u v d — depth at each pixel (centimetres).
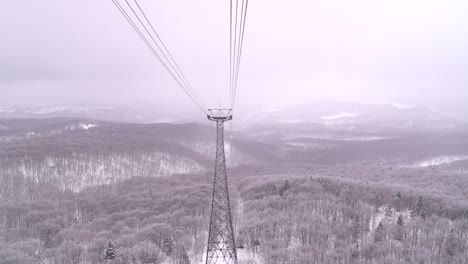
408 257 7538
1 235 9288
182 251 7606
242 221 10094
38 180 17250
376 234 8694
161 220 10400
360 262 7388
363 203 11481
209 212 11081
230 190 14950
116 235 9056
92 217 11781
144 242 7856
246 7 2733
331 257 7531
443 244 8125
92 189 16700
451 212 10438
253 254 8256
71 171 18862
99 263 7156
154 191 14850
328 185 13150
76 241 8325
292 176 14888
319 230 8788
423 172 17488
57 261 7200
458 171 18562
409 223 9431
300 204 11025
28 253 7325
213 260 7338
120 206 12900
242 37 3453
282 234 8881
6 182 16350
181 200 12450
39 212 11900
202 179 19175
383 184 13588
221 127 6075
